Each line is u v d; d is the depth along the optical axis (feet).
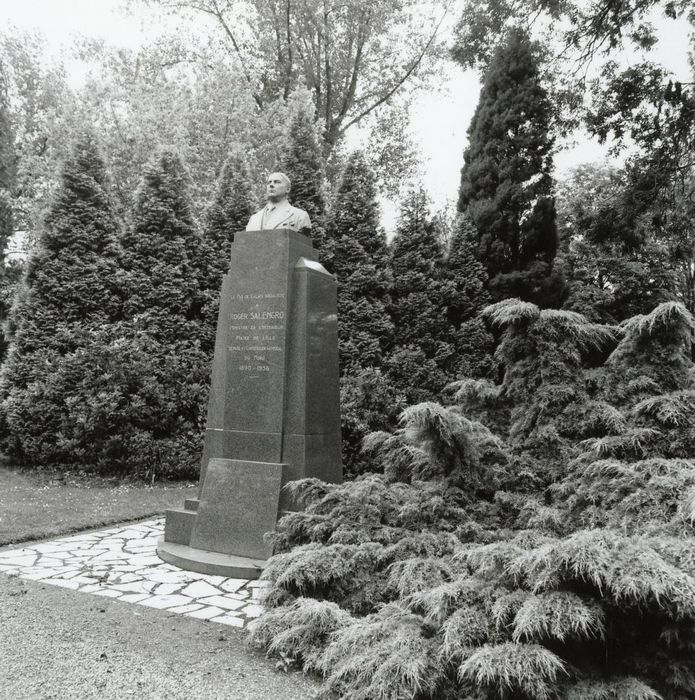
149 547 22.26
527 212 51.06
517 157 50.78
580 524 14.46
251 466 21.02
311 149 47.67
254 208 46.21
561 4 48.67
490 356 44.04
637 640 10.48
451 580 12.78
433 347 44.78
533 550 10.99
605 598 10.09
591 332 17.94
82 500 30.53
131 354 38.29
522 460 17.02
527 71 52.70
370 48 80.43
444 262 47.47
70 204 42.68
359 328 43.68
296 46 79.92
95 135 45.42
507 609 10.53
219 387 23.06
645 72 47.09
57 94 77.71
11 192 74.18
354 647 11.28
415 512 15.80
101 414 37.04
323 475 21.93
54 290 41.01
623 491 13.94
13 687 11.03
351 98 82.79
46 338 40.78
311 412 21.40
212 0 77.00
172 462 37.96
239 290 22.41
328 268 45.06
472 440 16.44
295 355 21.39
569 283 58.13
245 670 12.30
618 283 63.52
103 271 41.78
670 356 16.87
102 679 11.53
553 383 17.49
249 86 72.84
